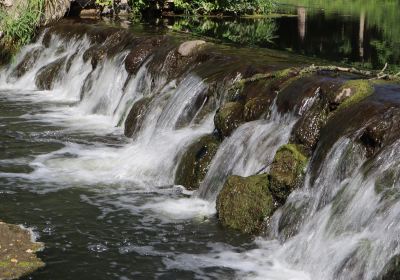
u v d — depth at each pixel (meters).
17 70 18.80
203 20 20.94
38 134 13.50
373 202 7.50
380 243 7.10
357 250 7.29
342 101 9.08
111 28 17.19
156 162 11.20
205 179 10.23
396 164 7.57
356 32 18.41
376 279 6.92
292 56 13.90
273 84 10.40
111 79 15.39
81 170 11.44
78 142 12.98
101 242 8.64
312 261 7.78
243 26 19.41
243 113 10.50
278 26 19.58
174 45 14.19
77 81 16.73
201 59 13.38
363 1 28.16
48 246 8.48
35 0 19.86
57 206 9.83
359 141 8.26
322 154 8.68
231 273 7.85
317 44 16.19
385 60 13.97
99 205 9.89
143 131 12.83
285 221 8.57
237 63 12.25
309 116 9.25
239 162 9.92
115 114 14.56
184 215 9.55
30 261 8.04
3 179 10.91
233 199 9.12
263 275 7.79
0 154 12.20
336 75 10.27
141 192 10.47
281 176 8.83
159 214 9.57
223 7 22.20
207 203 9.96
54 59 18.31
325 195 8.35
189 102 12.11
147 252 8.38
